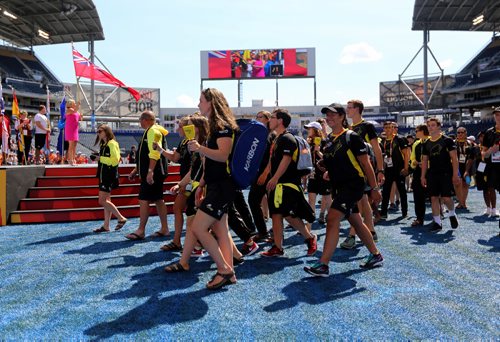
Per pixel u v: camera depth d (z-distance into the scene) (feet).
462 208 30.66
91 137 154.81
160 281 13.09
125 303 11.06
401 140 25.79
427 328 9.28
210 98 11.96
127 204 28.32
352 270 14.19
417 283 12.58
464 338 8.76
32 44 192.03
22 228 23.47
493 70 177.58
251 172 12.09
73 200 26.99
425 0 159.74
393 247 17.66
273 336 8.91
